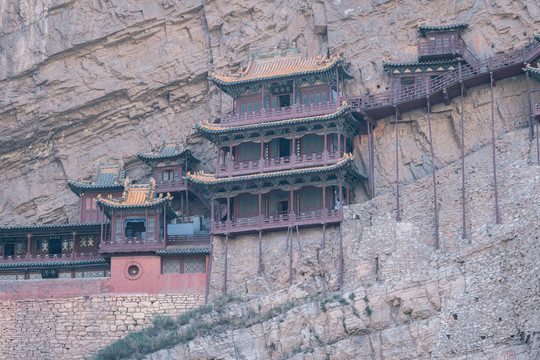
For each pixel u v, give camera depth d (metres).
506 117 92.56
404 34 102.06
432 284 83.06
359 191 98.44
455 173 90.50
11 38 115.56
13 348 92.62
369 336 83.06
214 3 112.00
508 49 97.50
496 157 89.31
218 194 99.62
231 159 100.38
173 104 113.38
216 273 96.06
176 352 86.69
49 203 113.75
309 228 95.19
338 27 104.81
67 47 113.44
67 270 107.12
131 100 113.44
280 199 98.25
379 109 97.25
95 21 113.75
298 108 99.50
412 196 91.69
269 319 86.75
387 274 86.50
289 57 103.94
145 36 113.62
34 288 94.62
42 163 115.69
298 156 98.44
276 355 84.94
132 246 97.75
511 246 81.06
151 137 113.19
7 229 108.12
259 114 100.69
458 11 100.75
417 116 97.25
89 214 110.31
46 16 115.12
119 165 112.12
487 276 80.94
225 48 110.94
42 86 114.25
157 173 108.56
